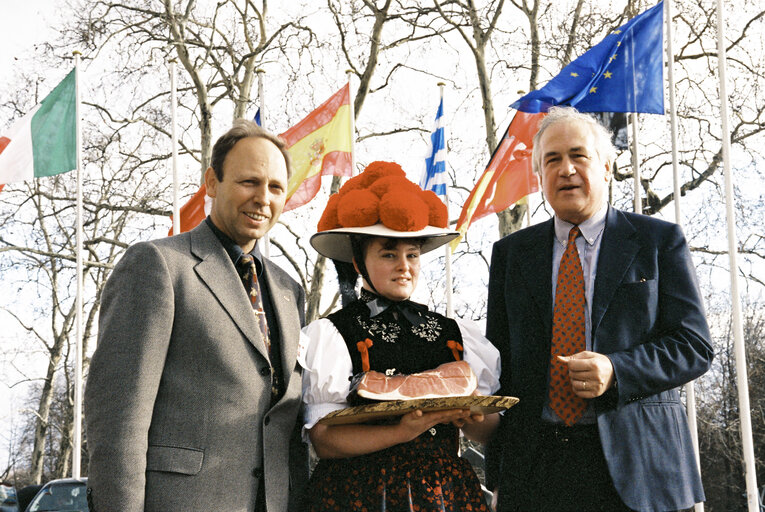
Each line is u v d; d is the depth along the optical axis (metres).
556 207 3.45
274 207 3.28
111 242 19.97
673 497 3.15
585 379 3.06
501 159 9.25
